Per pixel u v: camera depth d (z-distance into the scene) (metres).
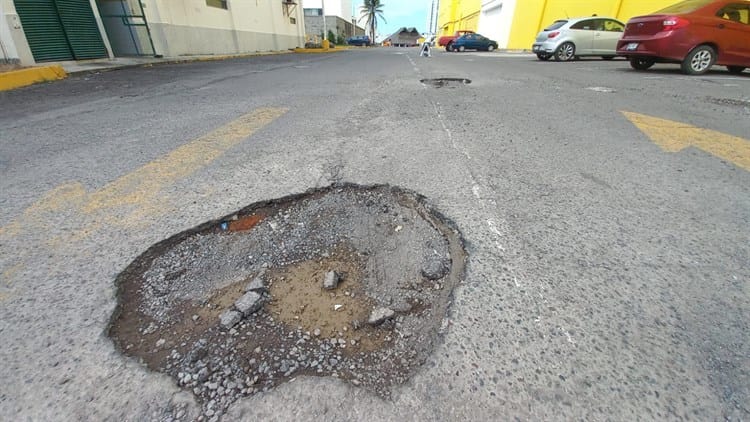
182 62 12.45
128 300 1.46
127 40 12.09
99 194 2.35
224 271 1.65
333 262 1.71
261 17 20.19
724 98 4.96
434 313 1.39
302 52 23.50
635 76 7.38
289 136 3.53
